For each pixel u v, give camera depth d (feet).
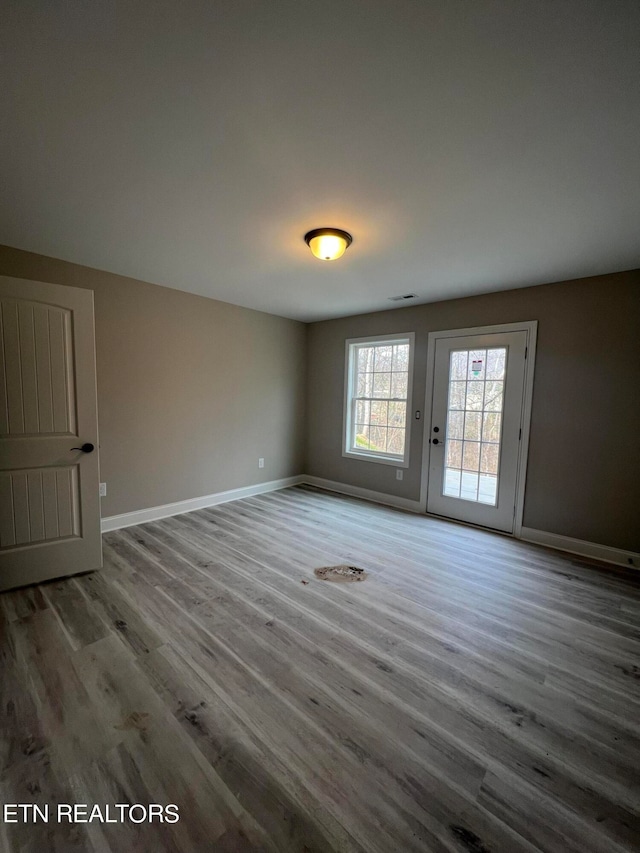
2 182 6.07
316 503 14.67
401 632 6.72
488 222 7.18
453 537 11.37
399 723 4.83
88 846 3.45
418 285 11.25
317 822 3.68
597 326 10.00
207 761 4.25
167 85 4.12
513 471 11.54
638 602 7.93
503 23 3.38
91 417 8.51
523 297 11.21
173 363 12.55
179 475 13.03
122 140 5.06
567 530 10.64
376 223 7.32
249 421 15.25
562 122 4.55
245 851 3.44
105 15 3.38
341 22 3.41
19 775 4.05
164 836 3.53
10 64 3.85
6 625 6.63
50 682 5.33
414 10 3.29
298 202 6.61
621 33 3.41
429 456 13.52
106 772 4.10
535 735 4.73
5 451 7.58
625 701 5.31
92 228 7.77
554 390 10.73
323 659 5.96
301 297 13.00
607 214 6.77
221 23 3.44
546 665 5.98
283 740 4.54
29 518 7.90
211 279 11.17
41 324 7.82
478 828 3.67
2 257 8.87
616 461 9.83
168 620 6.86
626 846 3.56
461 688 5.46
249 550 10.07
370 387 15.66
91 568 8.68
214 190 6.26
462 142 4.98
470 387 12.44
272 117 4.60
